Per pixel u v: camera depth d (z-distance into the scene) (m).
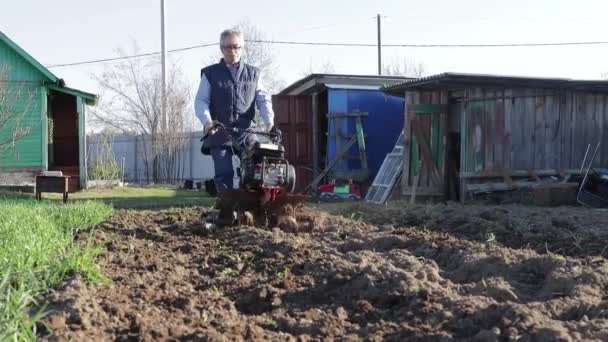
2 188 17.38
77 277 4.43
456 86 12.82
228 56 7.53
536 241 6.61
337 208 10.30
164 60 29.81
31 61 17.59
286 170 7.15
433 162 13.25
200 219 7.98
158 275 4.99
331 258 5.26
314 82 16.34
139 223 7.86
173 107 28.52
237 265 5.32
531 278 4.75
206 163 26.05
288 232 7.04
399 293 4.13
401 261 5.05
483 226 7.36
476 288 4.38
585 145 13.38
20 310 3.47
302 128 17.44
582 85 12.73
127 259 5.49
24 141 17.84
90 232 6.88
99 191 17.80
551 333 3.14
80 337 3.32
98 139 25.78
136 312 3.85
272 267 5.25
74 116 21.98
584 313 3.72
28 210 8.33
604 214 9.35
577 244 6.26
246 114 7.60
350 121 16.20
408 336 3.45
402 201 12.75
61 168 20.22
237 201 7.11
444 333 3.39
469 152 12.57
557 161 13.13
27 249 4.89
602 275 4.42
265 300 4.39
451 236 6.79
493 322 3.53
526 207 10.98
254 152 7.00
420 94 13.32
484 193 12.51
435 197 13.23
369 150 16.27
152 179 26.80
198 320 3.77
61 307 3.72
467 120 12.55
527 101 12.93
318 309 4.11
